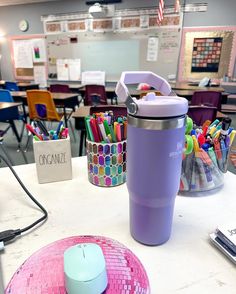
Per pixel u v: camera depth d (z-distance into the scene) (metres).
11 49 5.79
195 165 0.60
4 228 0.49
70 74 5.46
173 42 4.63
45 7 5.23
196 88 3.65
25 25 5.48
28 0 5.23
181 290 0.36
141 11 4.64
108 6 4.80
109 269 0.38
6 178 0.73
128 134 0.40
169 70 4.82
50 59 5.53
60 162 0.69
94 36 5.07
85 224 0.51
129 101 0.37
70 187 0.67
